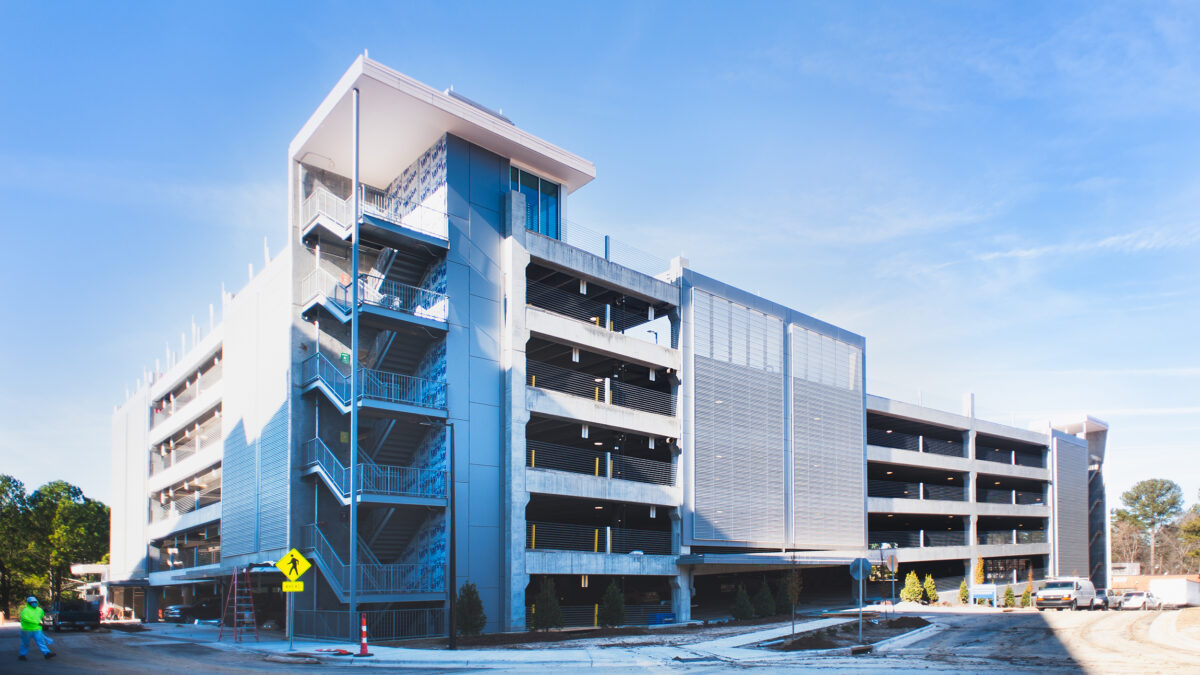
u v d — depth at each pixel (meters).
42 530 80.19
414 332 36.50
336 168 40.09
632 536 45.69
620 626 38.16
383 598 32.47
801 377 53.88
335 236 37.47
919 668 21.50
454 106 37.00
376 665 22.88
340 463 34.56
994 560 78.81
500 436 37.72
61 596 83.44
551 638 31.56
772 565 47.62
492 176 39.81
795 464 52.06
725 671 21.17
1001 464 76.69
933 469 71.31
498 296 38.94
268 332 40.03
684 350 46.03
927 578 60.94
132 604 67.62
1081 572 85.88
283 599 40.12
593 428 43.22
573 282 43.31
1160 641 28.61
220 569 43.62
